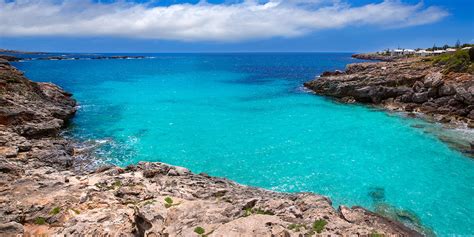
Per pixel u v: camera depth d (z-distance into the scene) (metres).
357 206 21.95
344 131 40.88
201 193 21.22
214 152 33.94
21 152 28.67
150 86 81.31
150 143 36.53
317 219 16.33
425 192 25.08
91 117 47.97
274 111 52.84
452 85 49.19
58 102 49.31
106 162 30.72
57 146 31.42
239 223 15.09
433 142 36.03
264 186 26.47
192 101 61.50
